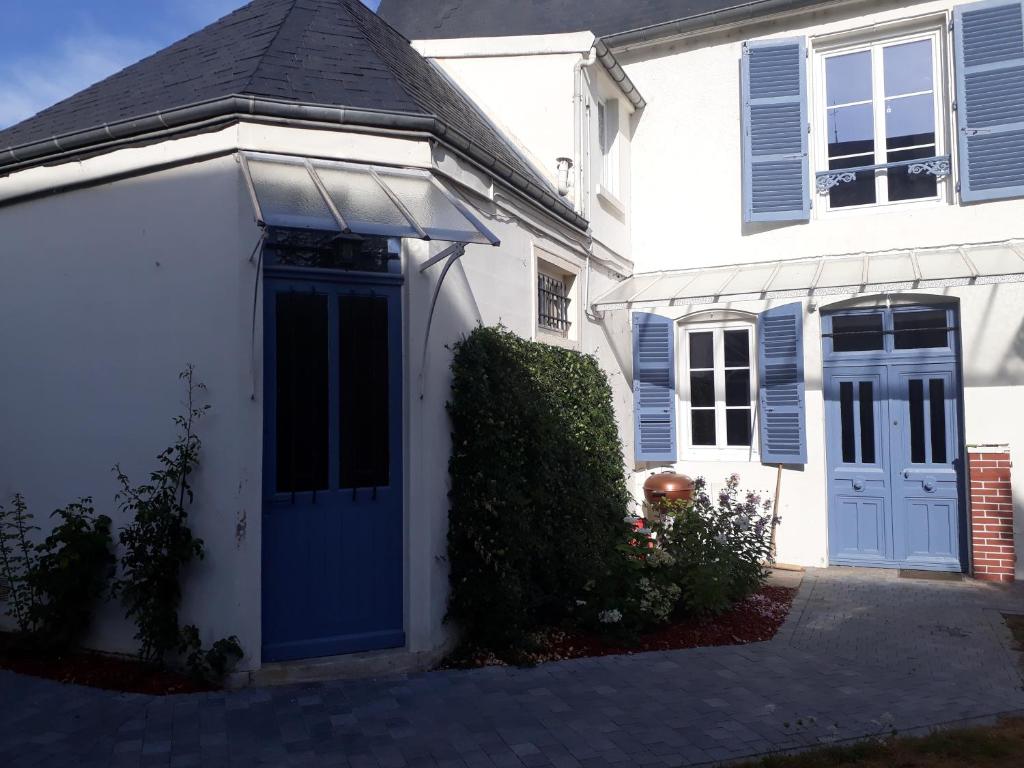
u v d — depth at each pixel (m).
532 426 6.54
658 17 11.19
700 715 5.01
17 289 6.29
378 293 5.89
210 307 5.46
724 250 10.54
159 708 4.89
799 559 9.76
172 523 5.24
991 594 8.18
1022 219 8.98
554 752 4.46
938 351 9.33
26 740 4.46
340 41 6.77
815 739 4.66
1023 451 8.77
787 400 9.79
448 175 6.18
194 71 6.55
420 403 5.89
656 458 10.55
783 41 10.11
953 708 5.17
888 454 9.55
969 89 9.15
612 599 6.55
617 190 10.71
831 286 8.85
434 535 5.95
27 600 5.79
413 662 5.75
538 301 8.46
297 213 5.08
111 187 5.90
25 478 6.15
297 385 5.60
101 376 5.84
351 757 4.35
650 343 10.61
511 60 9.77
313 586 5.60
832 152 10.11
